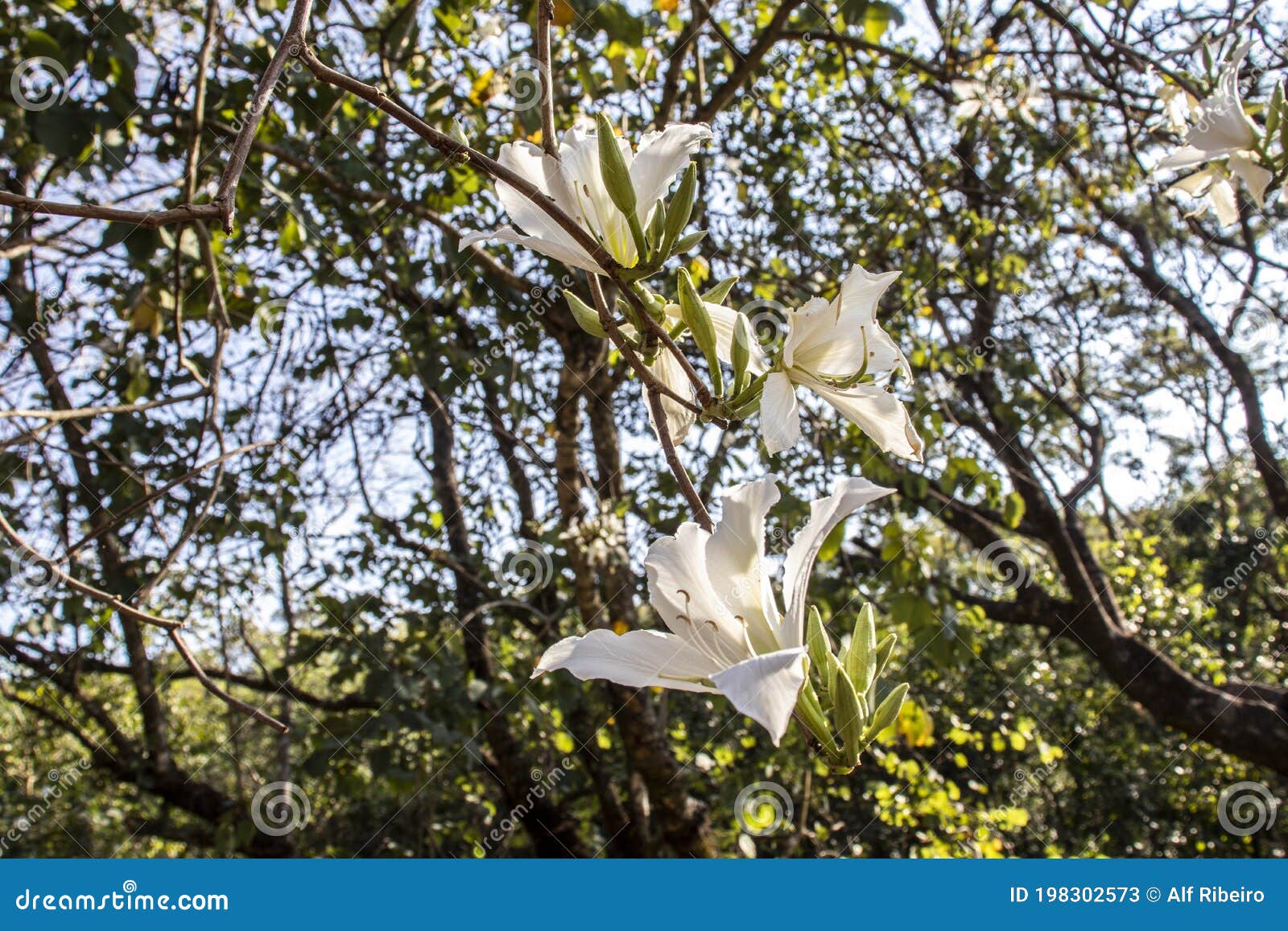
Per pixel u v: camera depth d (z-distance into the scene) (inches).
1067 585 292.0
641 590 227.0
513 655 271.3
